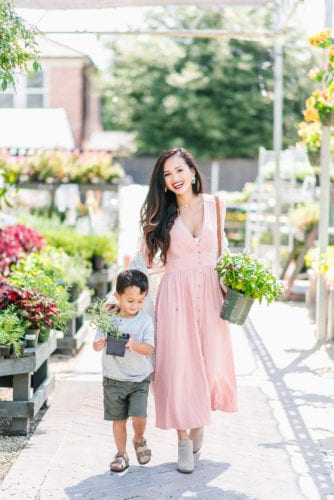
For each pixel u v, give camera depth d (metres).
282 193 13.16
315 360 7.05
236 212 17.38
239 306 4.10
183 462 4.04
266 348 7.64
